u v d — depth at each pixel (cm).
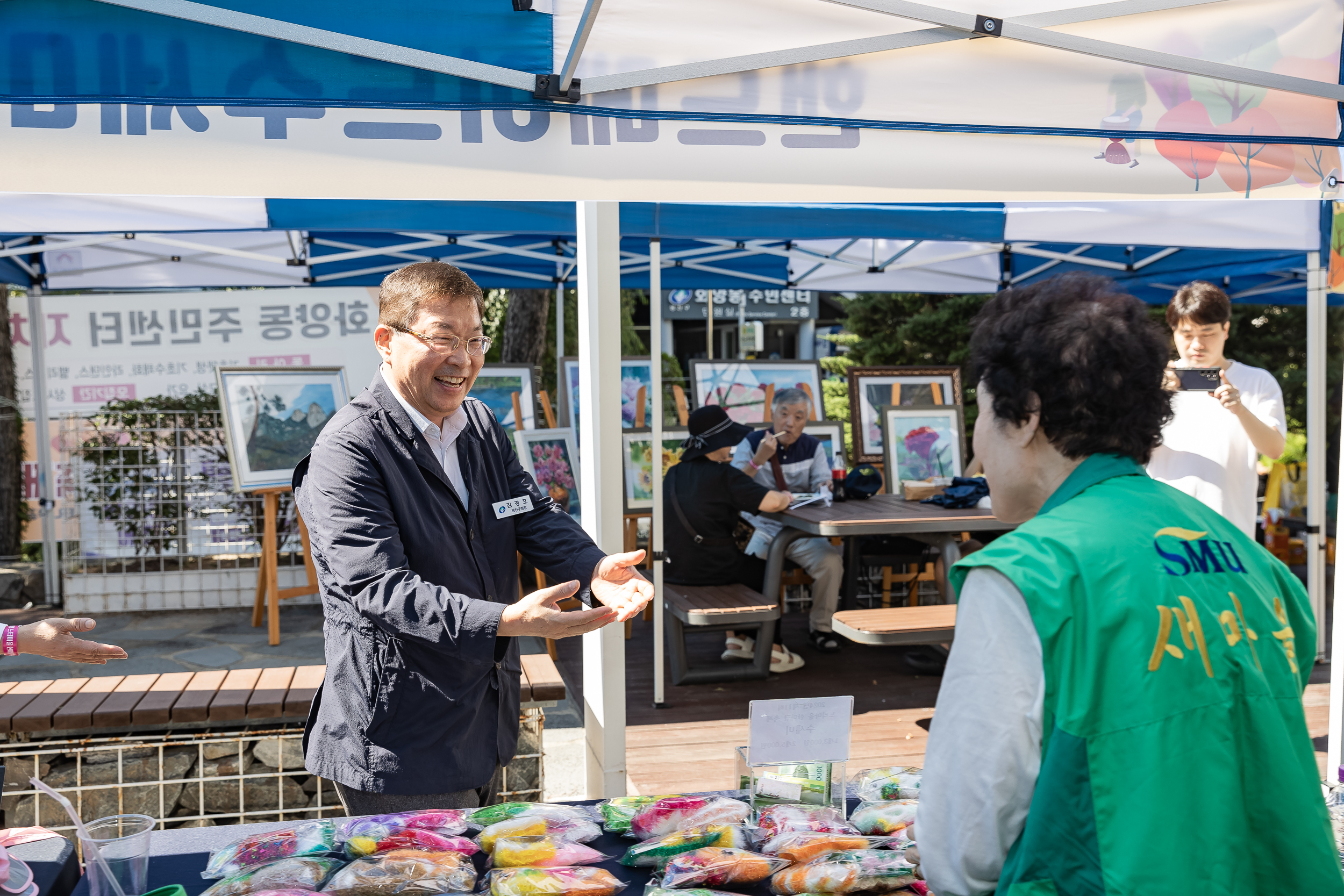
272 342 726
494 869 146
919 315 1211
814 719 164
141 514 711
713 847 147
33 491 775
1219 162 193
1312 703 430
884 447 618
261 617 667
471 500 200
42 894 142
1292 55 189
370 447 180
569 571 203
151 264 681
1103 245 546
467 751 186
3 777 159
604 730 265
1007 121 183
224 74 151
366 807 183
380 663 177
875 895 134
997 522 461
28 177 147
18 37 145
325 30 152
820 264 743
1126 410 108
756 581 550
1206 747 95
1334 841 103
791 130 176
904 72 179
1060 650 96
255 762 306
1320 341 492
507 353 1012
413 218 391
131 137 149
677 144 170
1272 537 726
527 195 164
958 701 100
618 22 165
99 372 717
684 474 502
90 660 168
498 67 159
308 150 155
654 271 414
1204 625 99
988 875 99
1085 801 94
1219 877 93
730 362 695
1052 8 177
